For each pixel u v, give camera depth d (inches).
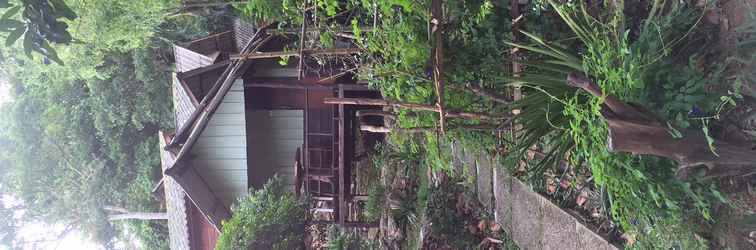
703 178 97.2
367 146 418.3
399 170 349.7
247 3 234.7
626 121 91.8
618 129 91.7
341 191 358.9
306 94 381.7
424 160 293.9
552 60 129.6
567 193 146.6
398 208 322.3
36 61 399.9
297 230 327.6
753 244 94.1
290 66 365.7
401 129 183.3
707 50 104.2
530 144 126.6
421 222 271.6
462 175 239.9
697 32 106.4
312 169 386.6
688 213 101.7
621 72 97.3
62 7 88.9
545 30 144.4
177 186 384.8
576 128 104.2
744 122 96.3
